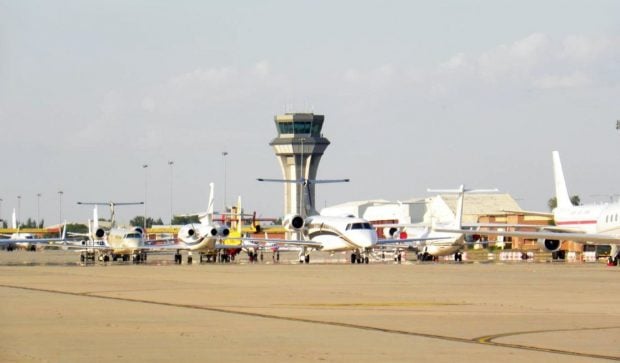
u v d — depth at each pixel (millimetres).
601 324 52250
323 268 136125
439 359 38875
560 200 183625
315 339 45281
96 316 56812
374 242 166750
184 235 180375
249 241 184250
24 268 137250
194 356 39531
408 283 92500
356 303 67062
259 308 62781
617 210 152375
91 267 142500
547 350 41719
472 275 110188
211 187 190000
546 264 156875
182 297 73062
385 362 38062
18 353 40469
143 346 42625
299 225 178875
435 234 191625
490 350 41594
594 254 199750
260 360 38469
